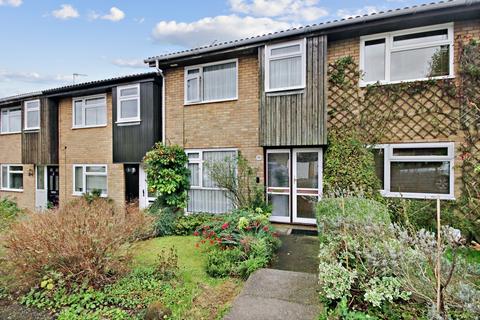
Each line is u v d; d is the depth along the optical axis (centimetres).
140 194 1070
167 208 856
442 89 643
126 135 1022
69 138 1203
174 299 394
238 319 318
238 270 470
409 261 303
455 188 636
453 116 635
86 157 1161
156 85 984
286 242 647
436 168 658
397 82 681
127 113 1030
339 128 739
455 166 633
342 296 324
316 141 727
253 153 845
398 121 684
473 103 602
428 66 666
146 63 951
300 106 746
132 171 1084
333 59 748
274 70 779
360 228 368
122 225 486
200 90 923
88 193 1086
